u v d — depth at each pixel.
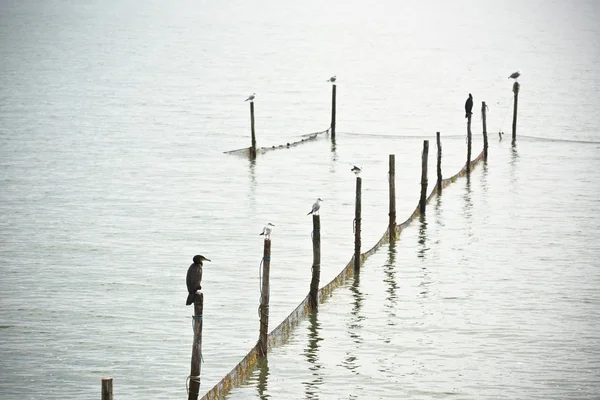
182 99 107.81
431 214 55.91
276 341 35.16
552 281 43.31
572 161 71.81
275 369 33.12
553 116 99.06
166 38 199.50
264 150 74.50
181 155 74.06
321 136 81.88
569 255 47.56
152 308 39.28
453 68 150.75
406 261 46.38
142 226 52.66
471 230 52.28
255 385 31.84
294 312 36.97
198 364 27.84
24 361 33.81
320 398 31.02
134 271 44.41
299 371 33.03
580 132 89.06
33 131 83.81
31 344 35.34
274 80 130.62
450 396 31.30
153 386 31.89
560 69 147.25
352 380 32.44
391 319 38.22
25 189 61.41
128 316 38.28
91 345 35.25
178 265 45.44
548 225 53.44
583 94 116.44
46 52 163.12
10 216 54.44
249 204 58.25
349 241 50.22
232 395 31.06
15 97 106.25
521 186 63.28
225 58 160.75
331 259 46.88
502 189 62.38
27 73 131.62
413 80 134.25
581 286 42.56
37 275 43.56
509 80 132.88
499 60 162.75
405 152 76.38
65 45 177.38
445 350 35.12
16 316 38.19
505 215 55.59
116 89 115.94
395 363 33.91
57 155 73.00
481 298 40.91
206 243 49.38
